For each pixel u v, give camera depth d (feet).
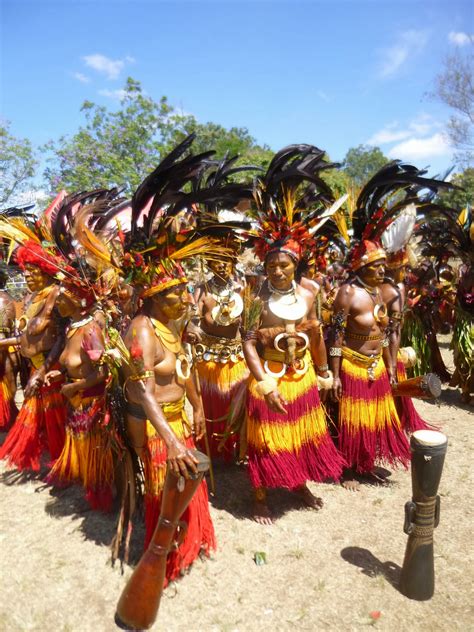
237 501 13.01
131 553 10.59
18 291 22.47
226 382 14.40
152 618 8.45
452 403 21.11
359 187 15.15
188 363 10.03
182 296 9.49
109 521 11.84
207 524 10.38
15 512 12.28
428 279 22.54
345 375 13.42
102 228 13.39
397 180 13.07
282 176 12.16
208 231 10.88
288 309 11.71
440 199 59.52
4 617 8.83
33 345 13.94
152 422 8.73
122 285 13.01
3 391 16.24
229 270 13.73
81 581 9.77
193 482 8.09
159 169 9.71
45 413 13.70
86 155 60.13
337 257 19.24
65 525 11.69
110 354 9.39
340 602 9.26
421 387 12.69
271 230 11.85
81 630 8.57
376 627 8.67
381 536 11.40
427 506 9.07
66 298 12.08
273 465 11.51
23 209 16.53
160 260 9.39
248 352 11.38
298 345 11.88
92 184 59.47
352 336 13.39
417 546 9.18
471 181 68.49
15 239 12.51
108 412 10.26
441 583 9.78
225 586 9.68
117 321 12.76
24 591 9.47
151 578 8.30
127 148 65.36
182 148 9.64
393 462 14.06
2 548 10.80
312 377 12.23
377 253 13.03
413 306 22.41
